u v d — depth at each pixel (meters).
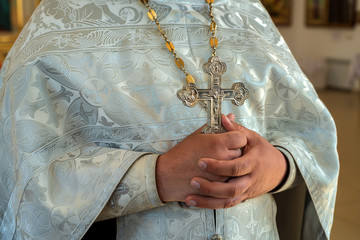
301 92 1.30
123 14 1.17
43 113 1.08
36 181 1.03
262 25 1.34
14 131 1.07
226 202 0.99
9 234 1.07
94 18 1.16
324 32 11.71
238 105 1.16
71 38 1.12
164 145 1.11
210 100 1.11
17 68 1.11
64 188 1.03
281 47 1.36
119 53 1.13
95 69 1.11
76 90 1.09
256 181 1.01
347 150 5.60
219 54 1.20
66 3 1.17
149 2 1.19
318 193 1.23
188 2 1.23
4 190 1.12
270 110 1.28
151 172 1.01
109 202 1.03
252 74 1.23
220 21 1.25
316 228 1.34
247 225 1.16
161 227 1.09
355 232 3.53
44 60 1.09
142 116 1.10
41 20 1.16
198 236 1.09
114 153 1.06
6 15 6.50
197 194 1.00
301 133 1.30
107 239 1.39
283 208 1.46
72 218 1.00
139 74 1.12
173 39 1.17
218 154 0.98
